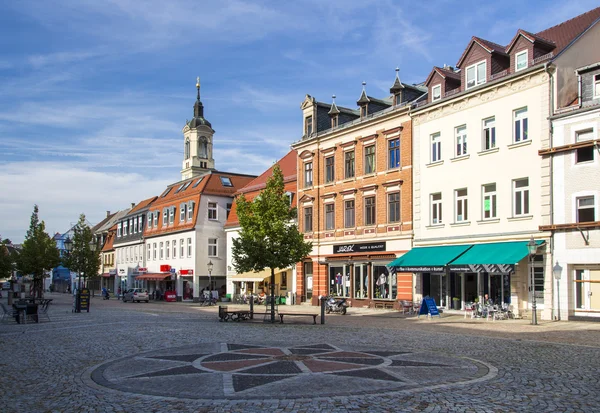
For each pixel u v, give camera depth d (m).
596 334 22.73
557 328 25.25
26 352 17.83
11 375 13.68
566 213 29.08
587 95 28.81
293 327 26.56
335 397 10.75
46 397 11.18
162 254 73.06
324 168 47.06
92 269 61.38
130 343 19.95
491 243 32.69
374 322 29.73
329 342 20.06
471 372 13.48
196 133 123.94
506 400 10.45
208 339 21.16
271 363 14.98
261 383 12.24
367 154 42.81
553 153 29.70
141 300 62.12
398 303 38.72
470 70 35.09
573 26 35.06
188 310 43.91
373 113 43.47
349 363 14.91
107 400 10.83
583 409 9.80
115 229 92.12
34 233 64.50
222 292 65.56
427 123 37.59
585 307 28.31
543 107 30.38
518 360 15.52
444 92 36.81
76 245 60.53
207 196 66.25
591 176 28.11
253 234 32.62
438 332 23.89
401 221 39.16
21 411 10.05
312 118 48.59
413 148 38.59
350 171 44.41
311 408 9.91
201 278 64.62
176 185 76.56
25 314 29.70
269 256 31.89
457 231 35.06
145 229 78.56
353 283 43.44
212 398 10.84
